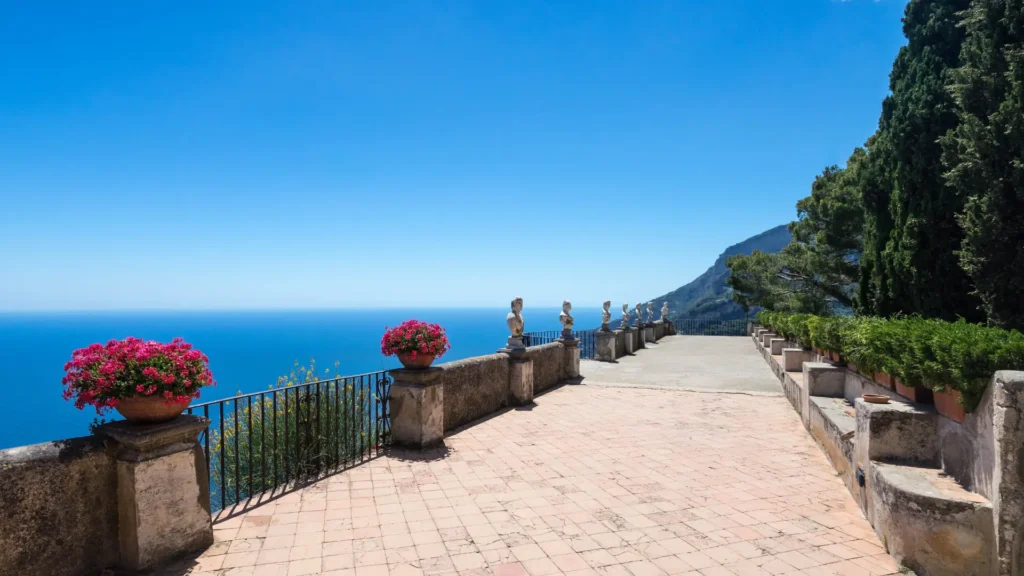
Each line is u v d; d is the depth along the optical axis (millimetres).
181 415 3500
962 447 3328
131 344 3303
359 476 5078
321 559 3410
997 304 7449
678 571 3275
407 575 3221
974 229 7555
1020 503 2697
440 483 4902
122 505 3189
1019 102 7000
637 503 4426
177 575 3168
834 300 20328
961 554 2941
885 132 11969
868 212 12883
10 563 2695
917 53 10797
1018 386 2691
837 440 5117
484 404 7914
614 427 7168
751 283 26375
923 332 3611
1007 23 7656
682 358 16281
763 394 9617
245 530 3832
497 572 3262
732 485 4863
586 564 3367
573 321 11719
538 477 5090
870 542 3631
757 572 3246
